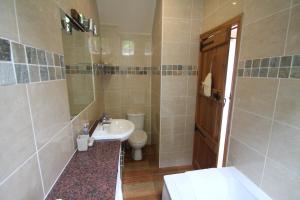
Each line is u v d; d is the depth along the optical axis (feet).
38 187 2.27
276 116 3.35
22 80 1.93
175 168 7.81
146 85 9.45
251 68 3.99
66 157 3.35
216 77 5.77
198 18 6.61
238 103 4.51
